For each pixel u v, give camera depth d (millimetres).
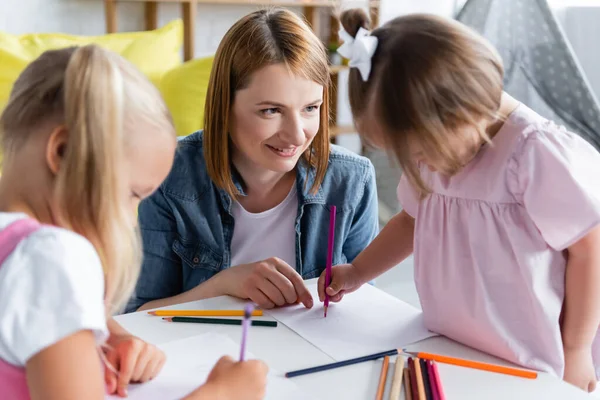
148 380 736
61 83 562
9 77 1992
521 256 807
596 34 2854
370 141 817
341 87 3141
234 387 644
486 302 816
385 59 753
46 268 532
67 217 566
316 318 911
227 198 1198
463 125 751
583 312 823
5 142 585
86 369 540
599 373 954
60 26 2525
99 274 564
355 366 776
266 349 816
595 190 782
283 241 1246
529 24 2277
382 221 2844
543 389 727
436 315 872
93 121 541
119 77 562
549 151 785
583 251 808
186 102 1986
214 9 2816
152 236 1212
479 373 759
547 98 2305
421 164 913
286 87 1021
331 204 1243
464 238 854
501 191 814
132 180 589
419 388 706
